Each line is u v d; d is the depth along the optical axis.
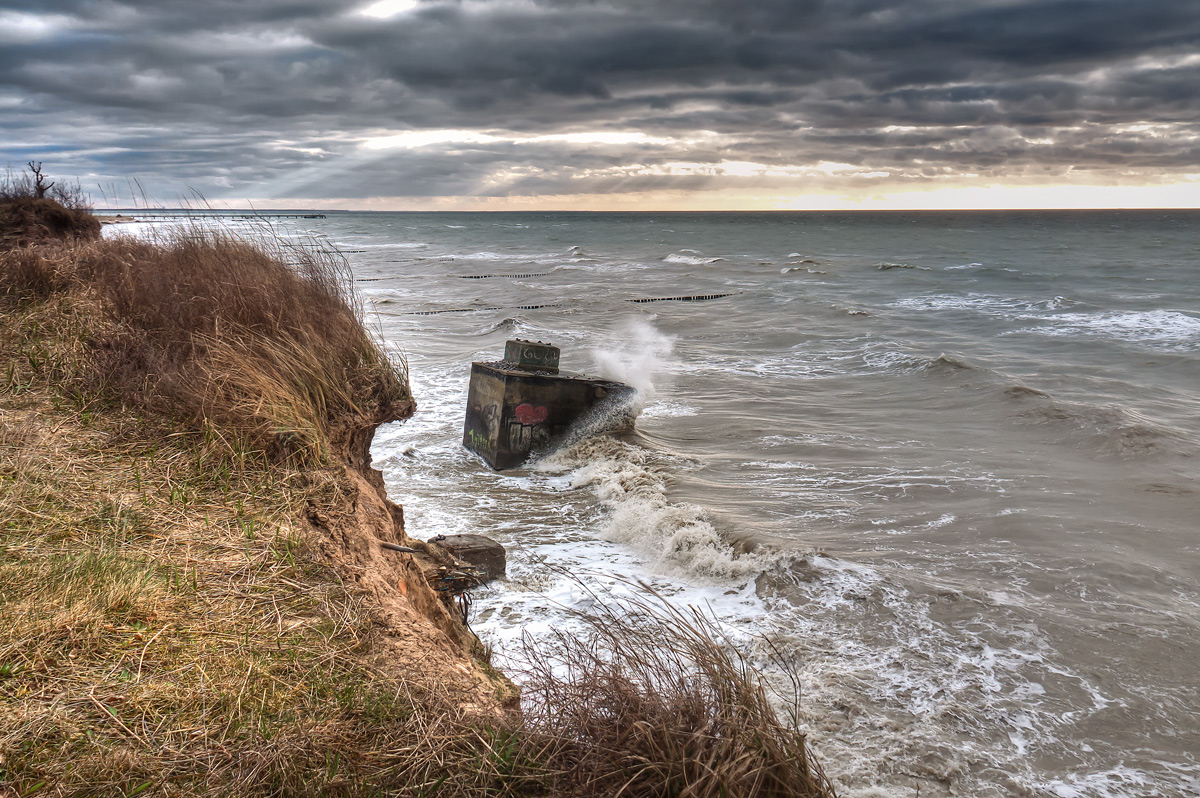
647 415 13.56
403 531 5.39
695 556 7.23
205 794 2.00
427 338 21.48
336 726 2.29
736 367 18.06
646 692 2.45
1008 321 24.83
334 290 6.23
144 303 5.29
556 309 28.59
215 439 3.96
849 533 8.02
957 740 4.69
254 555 3.13
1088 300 29.89
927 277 41.19
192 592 2.83
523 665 4.89
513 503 9.07
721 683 2.52
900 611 6.32
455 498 9.21
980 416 13.16
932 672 5.43
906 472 10.14
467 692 2.64
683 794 2.06
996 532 8.03
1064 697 5.17
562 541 7.90
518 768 2.25
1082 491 9.36
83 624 2.54
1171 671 5.50
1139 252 60.47
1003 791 4.28
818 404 14.28
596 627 3.18
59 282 5.93
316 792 2.04
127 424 4.08
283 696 2.37
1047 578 6.96
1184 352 19.09
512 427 10.36
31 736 2.08
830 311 26.84
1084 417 12.19
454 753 2.28
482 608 6.13
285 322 5.18
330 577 3.07
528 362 10.95
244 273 5.57
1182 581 6.92
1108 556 7.40
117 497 3.41
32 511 3.19
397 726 2.34
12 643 2.39
